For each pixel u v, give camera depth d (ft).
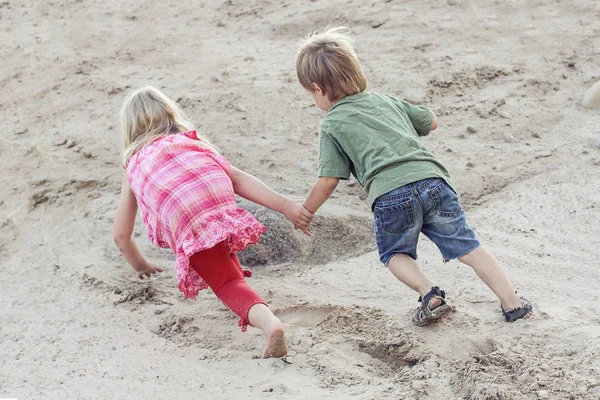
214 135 37.06
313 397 20.29
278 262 29.37
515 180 33.50
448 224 22.54
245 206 30.58
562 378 19.77
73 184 34.96
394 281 27.04
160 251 30.35
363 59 43.06
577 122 37.42
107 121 39.45
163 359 23.20
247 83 41.47
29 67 45.06
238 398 20.58
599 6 47.65
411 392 20.07
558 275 26.32
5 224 32.94
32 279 29.22
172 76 42.86
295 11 49.24
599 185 32.14
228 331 24.62
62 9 52.06
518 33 45.42
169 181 23.29
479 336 22.47
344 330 24.02
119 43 47.09
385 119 23.20
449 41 44.80
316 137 37.17
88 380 22.25
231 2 51.11
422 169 22.48
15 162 36.86
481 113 38.24
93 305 27.02
